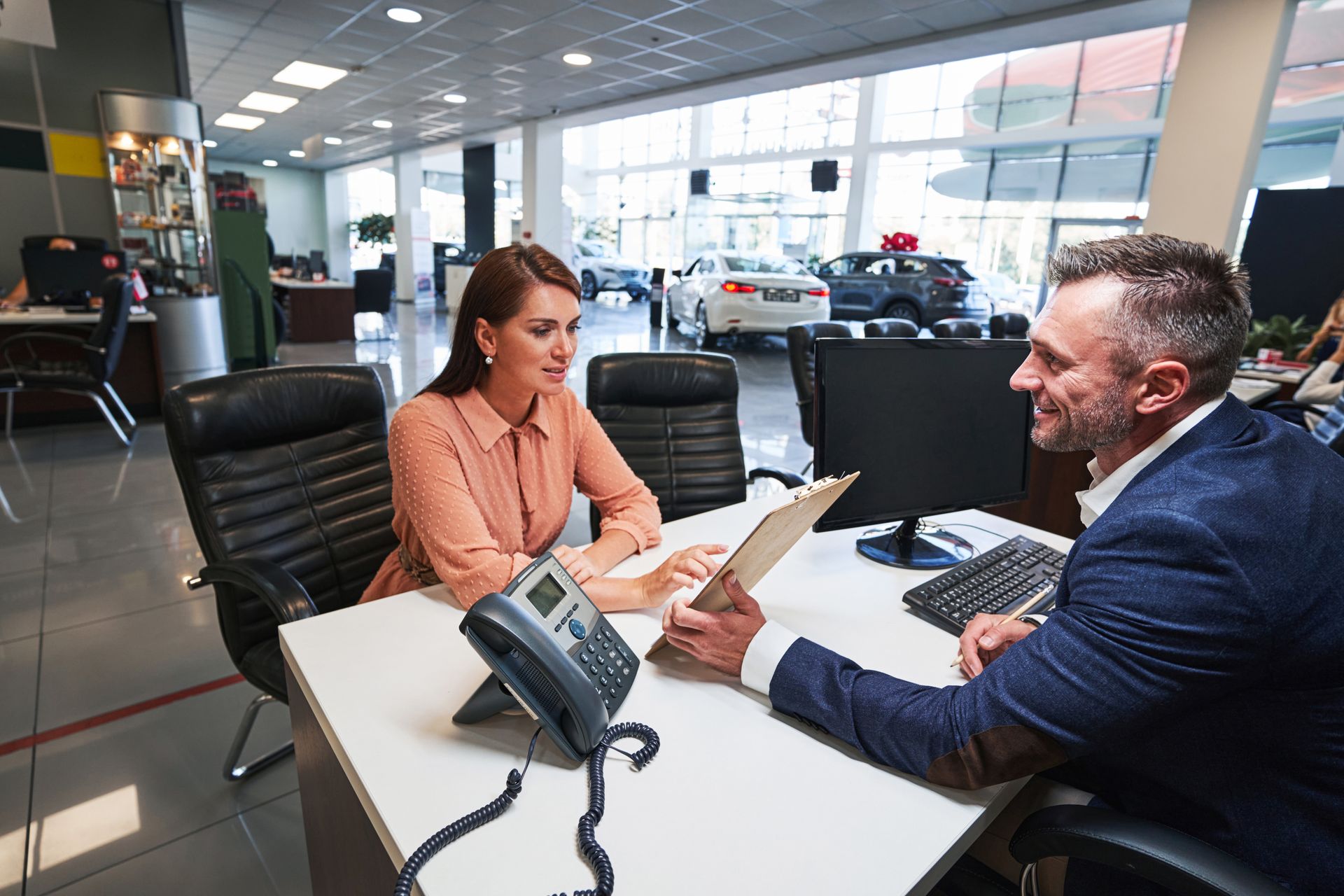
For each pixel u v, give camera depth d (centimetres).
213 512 135
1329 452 70
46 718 180
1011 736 68
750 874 64
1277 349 413
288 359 701
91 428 448
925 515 134
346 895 92
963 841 71
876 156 1106
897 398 127
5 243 502
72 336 396
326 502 152
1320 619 62
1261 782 68
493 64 662
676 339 888
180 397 133
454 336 121
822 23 500
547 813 71
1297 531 62
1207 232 378
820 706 82
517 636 73
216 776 163
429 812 70
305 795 103
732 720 86
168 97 488
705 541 141
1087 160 949
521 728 84
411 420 117
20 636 216
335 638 101
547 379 118
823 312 775
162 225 521
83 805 153
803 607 115
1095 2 428
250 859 142
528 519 132
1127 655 63
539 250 117
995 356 137
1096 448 79
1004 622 101
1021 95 968
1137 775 75
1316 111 742
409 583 132
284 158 1411
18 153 493
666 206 1570
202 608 235
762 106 1295
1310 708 65
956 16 470
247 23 561
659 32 545
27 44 479
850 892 63
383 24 555
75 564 262
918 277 874
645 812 71
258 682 135
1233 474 66
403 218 1286
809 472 389
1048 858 80
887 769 78
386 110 896
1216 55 365
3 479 349
